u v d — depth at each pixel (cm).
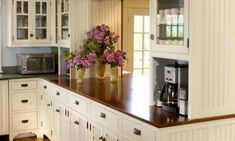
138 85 404
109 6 470
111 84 411
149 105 289
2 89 476
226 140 263
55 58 531
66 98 396
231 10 259
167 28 268
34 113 498
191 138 247
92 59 428
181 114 256
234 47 263
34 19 510
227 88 262
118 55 431
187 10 245
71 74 461
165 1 272
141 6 575
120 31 478
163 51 271
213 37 253
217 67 257
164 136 235
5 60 529
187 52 248
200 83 250
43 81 482
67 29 466
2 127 481
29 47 541
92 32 448
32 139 500
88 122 339
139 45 583
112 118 292
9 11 500
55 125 441
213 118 254
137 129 255
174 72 267
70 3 450
